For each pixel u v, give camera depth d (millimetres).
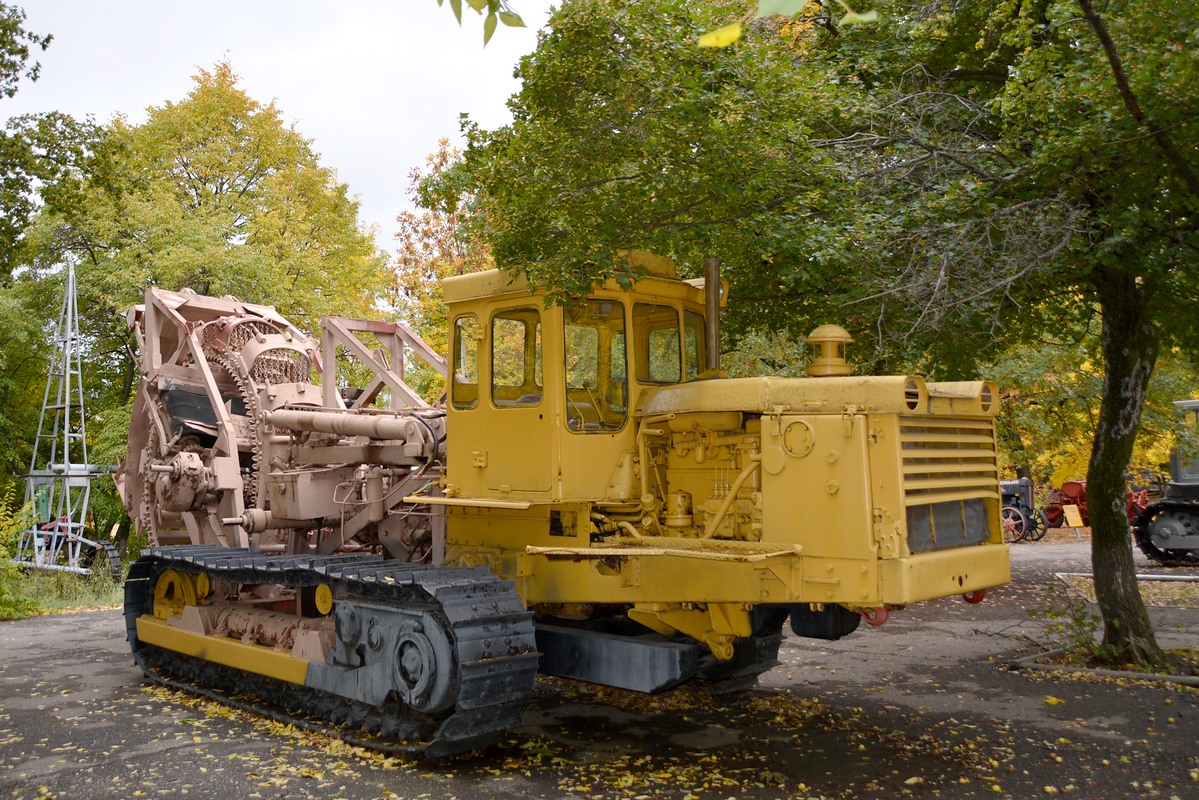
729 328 9516
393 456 7613
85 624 12000
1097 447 8555
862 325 8625
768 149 6855
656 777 5648
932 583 5309
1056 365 15359
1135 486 20141
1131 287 8273
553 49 6488
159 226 21219
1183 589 13242
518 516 6605
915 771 5699
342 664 6570
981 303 7121
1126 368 8359
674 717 7098
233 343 9812
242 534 8945
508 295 6434
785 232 7051
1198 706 7039
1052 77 6875
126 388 23281
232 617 7941
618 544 6117
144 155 23922
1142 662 8172
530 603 6523
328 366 9023
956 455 5766
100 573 15938
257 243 23141
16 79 12242
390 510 7617
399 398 8586
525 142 6535
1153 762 5754
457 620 5594
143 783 5570
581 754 6180
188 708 7523
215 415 9750
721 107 6586
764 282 8867
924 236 7059
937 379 8766
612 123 6594
